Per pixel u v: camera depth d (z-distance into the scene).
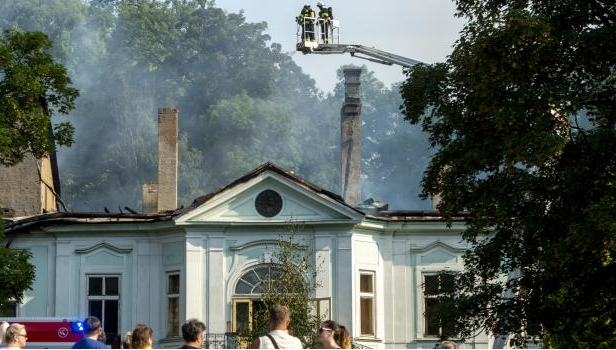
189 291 58.97
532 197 43.09
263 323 52.38
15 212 67.62
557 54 42.41
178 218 58.88
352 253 59.03
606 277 43.06
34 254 60.94
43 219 60.09
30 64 54.03
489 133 43.88
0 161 53.69
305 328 51.91
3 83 52.88
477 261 47.09
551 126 41.81
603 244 39.91
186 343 27.27
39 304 60.62
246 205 59.34
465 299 46.69
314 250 59.16
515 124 42.00
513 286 45.97
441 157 45.41
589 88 42.75
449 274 48.53
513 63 42.09
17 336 28.73
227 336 58.41
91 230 60.62
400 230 60.75
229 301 59.12
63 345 41.75
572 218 41.38
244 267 59.19
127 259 60.69
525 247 45.66
